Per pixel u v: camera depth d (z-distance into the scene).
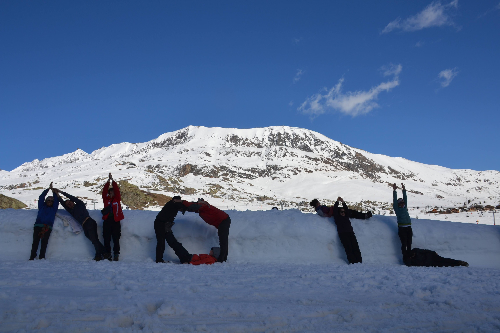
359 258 8.49
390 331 3.71
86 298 4.43
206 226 8.91
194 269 6.87
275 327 3.73
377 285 5.53
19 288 4.93
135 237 8.88
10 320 3.67
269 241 8.71
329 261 8.57
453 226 9.25
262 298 4.77
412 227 9.05
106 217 8.42
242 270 6.88
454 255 8.88
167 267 7.05
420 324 3.93
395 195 8.77
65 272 6.20
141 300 4.41
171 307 4.10
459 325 3.93
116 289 5.04
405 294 5.03
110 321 3.71
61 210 9.22
